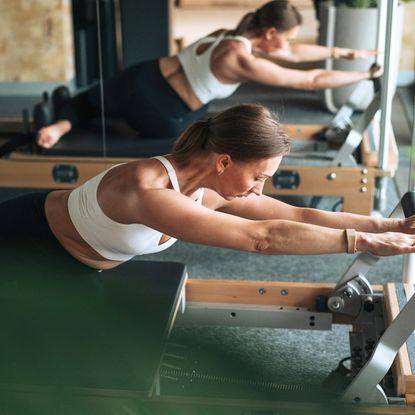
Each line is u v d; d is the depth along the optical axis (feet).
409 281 10.67
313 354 10.62
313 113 19.39
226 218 6.90
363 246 6.70
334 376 9.32
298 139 16.55
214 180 7.32
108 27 23.41
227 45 14.14
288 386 9.34
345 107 16.35
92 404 7.10
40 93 24.47
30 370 7.41
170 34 21.76
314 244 6.75
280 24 13.98
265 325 9.81
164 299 8.87
